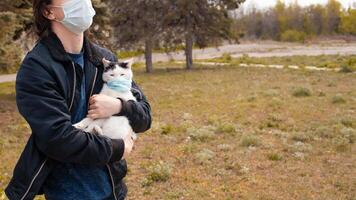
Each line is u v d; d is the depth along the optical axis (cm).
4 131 1341
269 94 2089
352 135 1220
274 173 925
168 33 3528
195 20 3522
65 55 245
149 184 848
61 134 230
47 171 248
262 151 1098
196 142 1198
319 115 1584
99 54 274
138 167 968
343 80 2612
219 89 2373
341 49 6031
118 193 277
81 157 237
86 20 246
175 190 816
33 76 233
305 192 811
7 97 2131
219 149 1114
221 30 3600
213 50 6378
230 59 4491
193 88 2458
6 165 964
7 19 1378
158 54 5678
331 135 1242
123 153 256
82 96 256
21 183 247
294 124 1442
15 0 1523
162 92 2328
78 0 242
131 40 3478
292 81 2627
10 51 1468
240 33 4325
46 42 243
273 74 3042
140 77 3158
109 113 255
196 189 822
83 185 259
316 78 2738
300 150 1091
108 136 255
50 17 244
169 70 3641
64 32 249
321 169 952
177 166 973
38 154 244
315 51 5703
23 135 1299
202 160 996
